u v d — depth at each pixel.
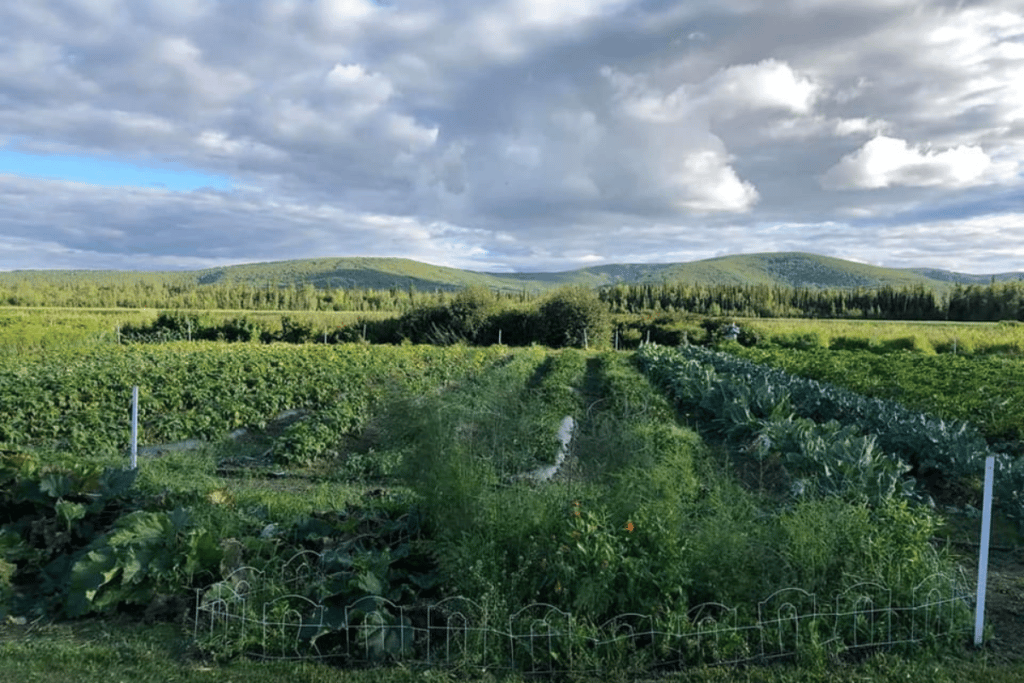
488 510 6.72
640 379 21.88
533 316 45.16
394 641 5.54
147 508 7.64
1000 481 10.05
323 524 7.13
